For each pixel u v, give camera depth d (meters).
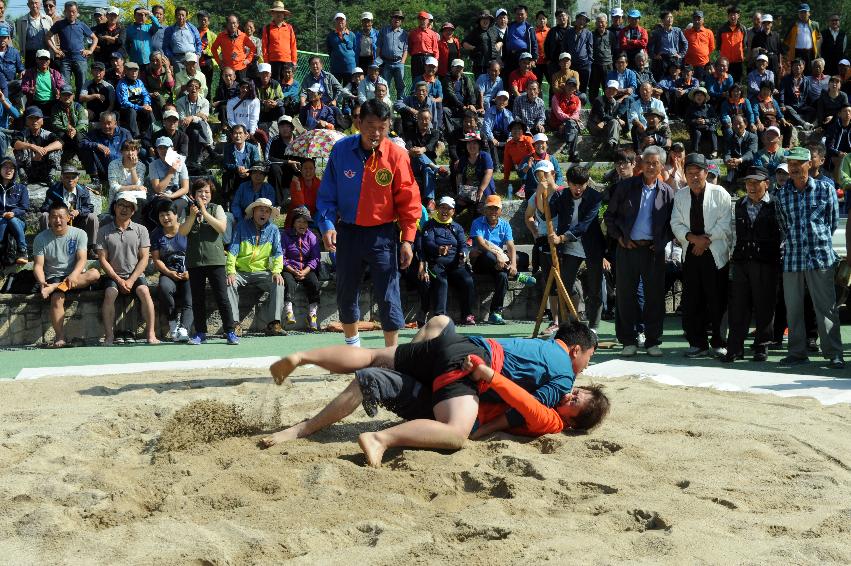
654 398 15.43
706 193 21.69
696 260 21.91
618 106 41.41
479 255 29.97
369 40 43.16
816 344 23.34
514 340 12.86
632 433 13.03
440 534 8.99
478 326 29.16
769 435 12.73
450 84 40.16
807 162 20.53
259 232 28.52
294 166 33.03
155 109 38.66
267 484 10.58
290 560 8.39
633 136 40.75
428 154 37.00
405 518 9.53
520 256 31.58
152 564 8.30
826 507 9.87
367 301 29.97
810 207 20.61
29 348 26.42
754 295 21.52
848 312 26.55
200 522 9.60
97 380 18.45
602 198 24.80
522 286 30.77
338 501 9.97
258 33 88.75
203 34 44.00
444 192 36.88
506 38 43.50
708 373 18.56
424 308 28.73
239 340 26.97
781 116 42.12
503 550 8.56
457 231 28.91
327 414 12.34
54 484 10.55
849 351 22.73
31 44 37.81
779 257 21.47
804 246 20.64
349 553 8.52
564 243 25.00
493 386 12.02
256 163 30.61
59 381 18.52
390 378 12.20
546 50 43.62
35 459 12.00
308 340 26.97
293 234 29.22
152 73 39.38
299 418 14.17
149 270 29.72
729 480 10.79
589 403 12.81
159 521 9.55
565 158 41.28
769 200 21.67
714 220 21.61
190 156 35.69
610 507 9.72
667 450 12.17
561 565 8.13
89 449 12.62
